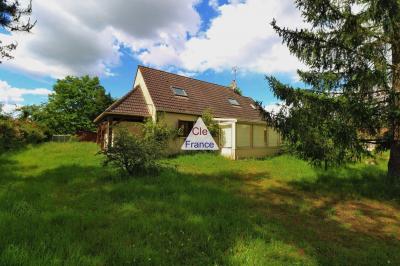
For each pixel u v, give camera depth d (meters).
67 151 16.56
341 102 6.39
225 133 15.88
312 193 7.25
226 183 8.19
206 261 3.18
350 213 5.61
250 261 3.16
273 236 4.02
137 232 3.91
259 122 17.25
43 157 13.57
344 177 9.05
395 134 6.49
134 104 15.30
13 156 13.93
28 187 6.56
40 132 24.31
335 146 6.49
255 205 5.88
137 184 7.23
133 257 3.09
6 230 3.52
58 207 5.05
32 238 3.40
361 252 3.68
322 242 4.00
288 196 6.86
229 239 3.80
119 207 5.16
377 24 6.10
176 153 15.18
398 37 6.12
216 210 5.18
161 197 6.06
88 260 2.88
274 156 17.62
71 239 3.51
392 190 6.81
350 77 6.53
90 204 5.35
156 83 16.66
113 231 3.87
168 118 15.18
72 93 36.53
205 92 19.70
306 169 10.88
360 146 6.50
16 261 2.69
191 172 10.06
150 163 8.66
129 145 8.38
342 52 6.50
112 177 8.21
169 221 4.37
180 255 3.29
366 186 7.64
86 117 37.22
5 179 7.67
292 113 6.89
